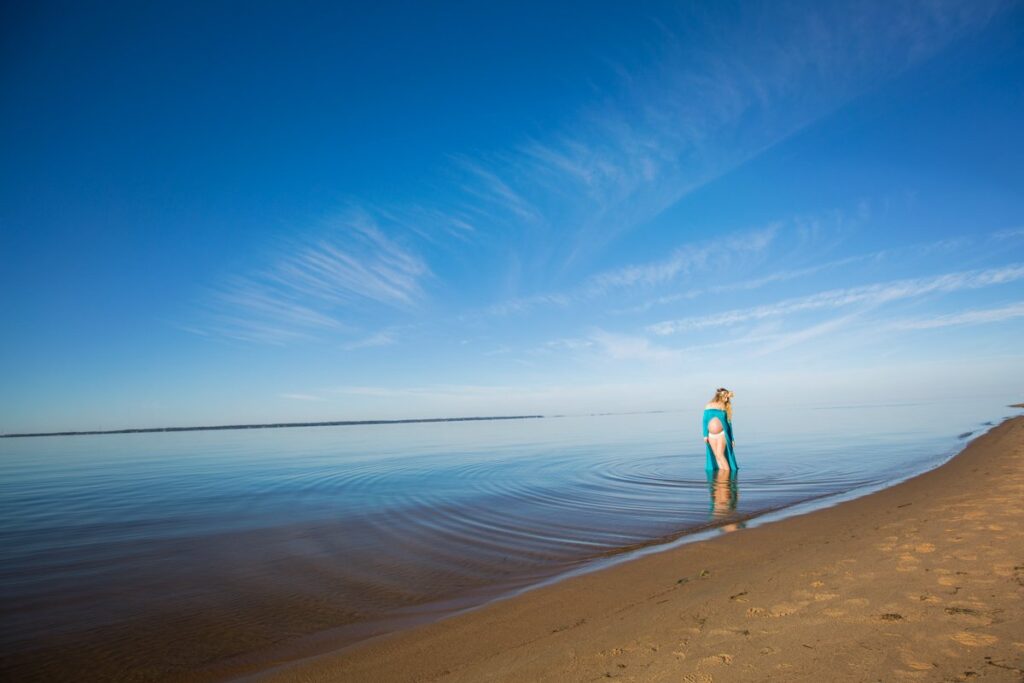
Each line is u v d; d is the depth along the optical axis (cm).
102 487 1852
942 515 874
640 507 1214
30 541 1018
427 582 739
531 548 898
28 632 595
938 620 454
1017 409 6131
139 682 479
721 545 837
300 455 3170
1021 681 341
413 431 7519
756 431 3697
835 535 835
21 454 4175
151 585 751
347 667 473
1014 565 582
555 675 417
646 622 519
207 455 3431
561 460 2341
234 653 534
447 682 427
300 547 943
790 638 445
